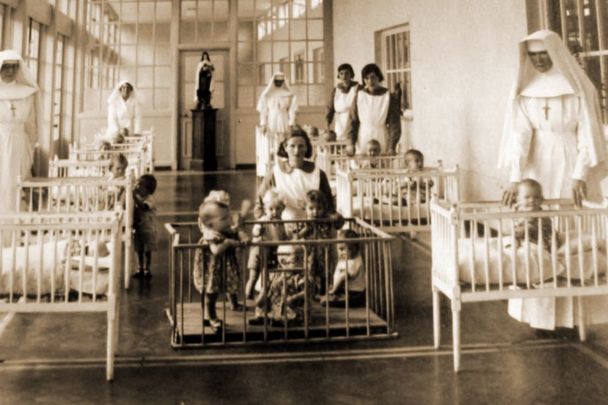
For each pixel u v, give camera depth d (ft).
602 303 11.00
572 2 17.62
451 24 24.63
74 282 9.57
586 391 8.72
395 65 33.04
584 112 11.46
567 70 11.39
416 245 20.30
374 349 10.59
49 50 36.45
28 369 9.76
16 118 17.20
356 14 36.32
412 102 28.94
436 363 9.91
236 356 10.28
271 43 47.50
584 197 11.21
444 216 10.03
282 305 11.32
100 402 8.50
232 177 40.73
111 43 47.21
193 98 48.06
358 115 22.50
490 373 9.45
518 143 11.84
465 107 23.56
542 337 11.09
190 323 11.53
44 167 36.14
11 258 9.82
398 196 17.08
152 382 9.21
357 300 12.89
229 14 47.37
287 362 10.00
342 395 8.68
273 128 33.91
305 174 13.42
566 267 9.89
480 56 22.21
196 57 47.96
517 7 19.47
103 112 44.39
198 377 9.40
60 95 40.83
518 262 9.89
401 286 15.11
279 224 12.66
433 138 26.76
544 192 11.96
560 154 11.82
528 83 11.91
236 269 11.39
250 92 47.91
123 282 15.55
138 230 15.88
